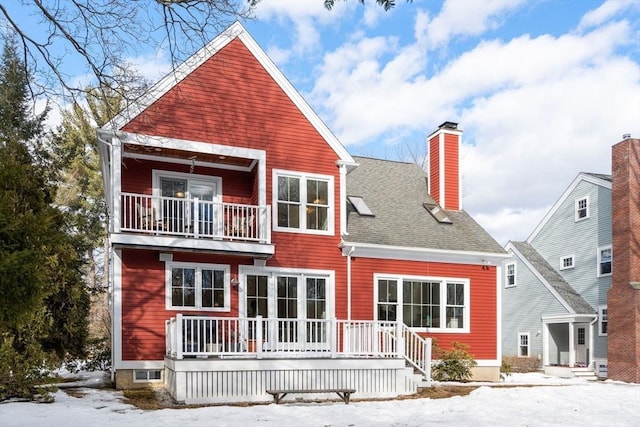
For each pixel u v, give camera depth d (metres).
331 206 16.97
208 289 15.29
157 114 14.82
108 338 24.11
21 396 11.98
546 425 9.86
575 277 26.92
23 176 6.64
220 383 12.64
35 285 5.88
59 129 28.25
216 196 16.39
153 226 14.96
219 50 15.85
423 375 15.90
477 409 11.62
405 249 17.59
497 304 19.03
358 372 13.91
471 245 18.89
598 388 16.22
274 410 11.08
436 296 18.23
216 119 15.59
